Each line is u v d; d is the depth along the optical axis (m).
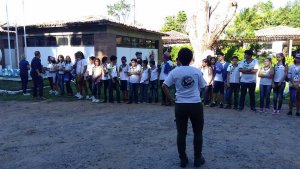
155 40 26.80
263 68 8.45
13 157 5.04
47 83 15.57
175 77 4.22
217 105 9.59
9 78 17.31
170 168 4.46
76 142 5.79
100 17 21.94
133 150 5.29
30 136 6.23
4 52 24.06
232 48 20.77
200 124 4.32
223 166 4.51
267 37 28.00
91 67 10.63
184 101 4.17
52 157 5.00
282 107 9.23
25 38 20.39
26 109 9.16
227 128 6.71
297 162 4.68
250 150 5.24
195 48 15.31
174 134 6.26
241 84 8.62
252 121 7.39
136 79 9.97
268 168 4.44
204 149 5.29
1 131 6.65
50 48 20.94
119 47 20.64
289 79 8.01
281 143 5.63
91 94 11.88
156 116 8.02
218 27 14.95
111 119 7.70
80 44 19.95
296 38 27.50
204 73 9.43
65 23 19.42
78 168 4.53
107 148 5.41
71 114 8.38
